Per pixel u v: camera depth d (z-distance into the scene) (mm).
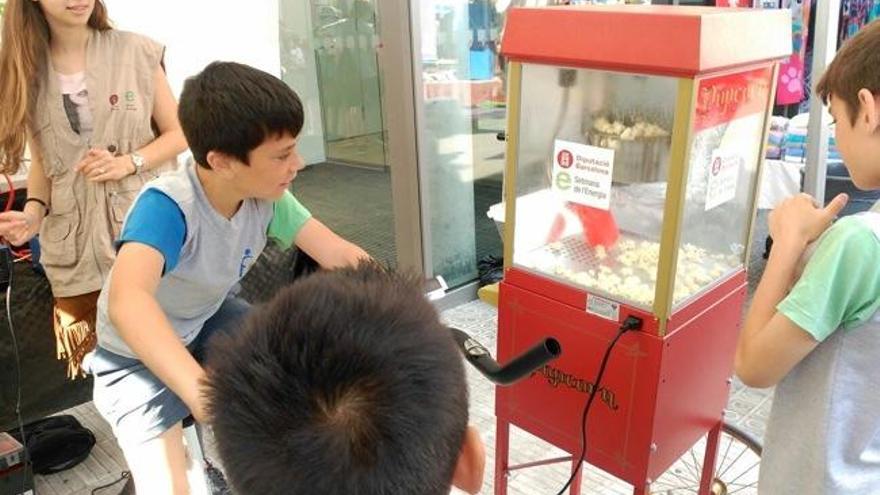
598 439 1424
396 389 542
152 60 1900
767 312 1119
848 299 1033
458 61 3123
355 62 3969
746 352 1134
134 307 1063
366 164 4137
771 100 1375
